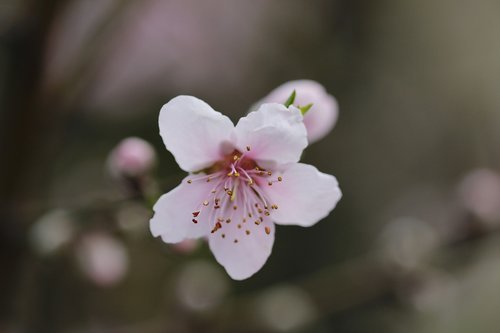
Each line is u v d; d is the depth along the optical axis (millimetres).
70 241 227
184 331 252
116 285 268
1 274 228
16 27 223
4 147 229
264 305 258
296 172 179
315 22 337
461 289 330
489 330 325
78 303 264
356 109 344
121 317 281
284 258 311
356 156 337
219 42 312
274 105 175
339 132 336
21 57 225
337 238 320
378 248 296
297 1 336
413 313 295
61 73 232
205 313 252
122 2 233
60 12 226
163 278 292
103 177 282
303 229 318
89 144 287
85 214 225
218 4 315
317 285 273
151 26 295
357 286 270
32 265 242
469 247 270
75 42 248
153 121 293
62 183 280
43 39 225
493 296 331
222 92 307
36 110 229
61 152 273
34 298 250
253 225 183
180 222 177
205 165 182
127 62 288
